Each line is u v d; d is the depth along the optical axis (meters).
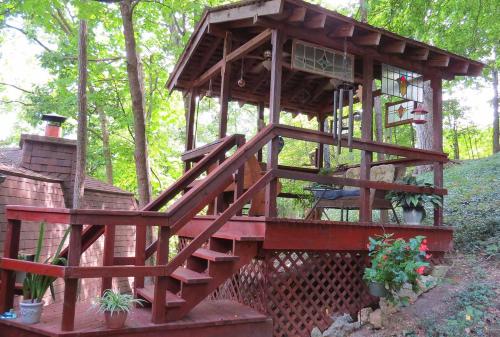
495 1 7.32
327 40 4.58
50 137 7.73
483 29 8.20
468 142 23.41
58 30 9.62
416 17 7.58
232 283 5.09
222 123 5.35
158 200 4.24
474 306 4.29
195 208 3.38
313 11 4.12
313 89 7.39
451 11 7.65
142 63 11.08
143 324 3.10
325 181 4.29
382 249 4.15
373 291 4.16
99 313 3.36
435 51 5.12
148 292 3.70
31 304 3.12
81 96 6.14
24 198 6.64
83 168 6.10
